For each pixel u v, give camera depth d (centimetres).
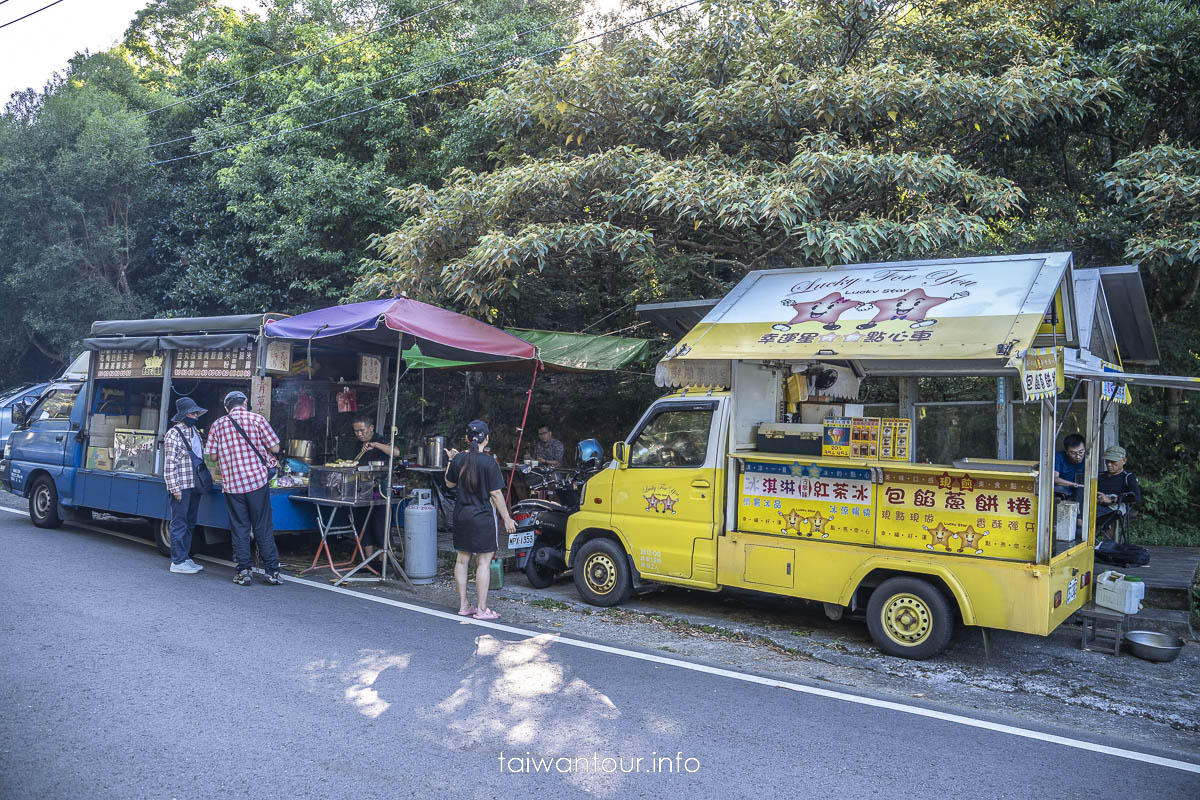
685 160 944
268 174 1528
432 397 1590
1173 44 1042
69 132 1794
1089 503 697
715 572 711
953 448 989
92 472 1031
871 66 1030
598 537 795
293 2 1930
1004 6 1095
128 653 578
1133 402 1151
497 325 1240
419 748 436
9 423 1578
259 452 820
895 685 579
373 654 599
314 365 955
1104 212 1032
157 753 420
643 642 670
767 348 657
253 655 585
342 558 990
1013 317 589
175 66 2820
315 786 388
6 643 589
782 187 845
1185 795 410
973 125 999
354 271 1427
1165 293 1182
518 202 998
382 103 1473
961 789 407
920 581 631
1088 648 679
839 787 405
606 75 1046
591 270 1105
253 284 1672
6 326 2003
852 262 860
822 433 693
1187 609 762
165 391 953
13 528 1085
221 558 953
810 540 675
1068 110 955
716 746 451
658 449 762
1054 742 477
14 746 423
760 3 1070
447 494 1110
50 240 1800
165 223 1875
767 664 618
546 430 1151
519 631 684
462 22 1672
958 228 841
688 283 1230
